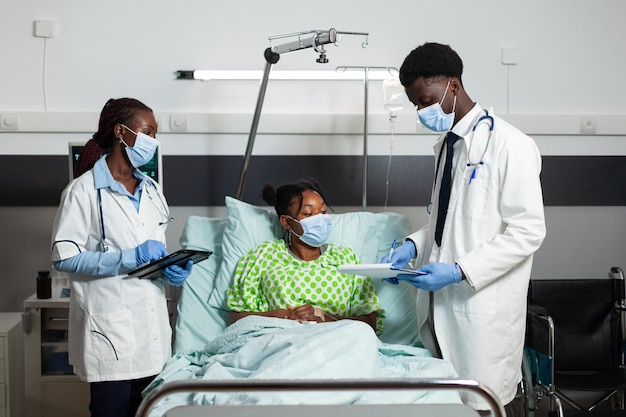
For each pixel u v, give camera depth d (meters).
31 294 3.42
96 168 2.28
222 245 2.88
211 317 2.78
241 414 1.73
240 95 3.35
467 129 2.37
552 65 3.38
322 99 3.37
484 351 2.32
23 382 3.13
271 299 2.68
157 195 2.45
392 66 3.37
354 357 2.08
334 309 2.67
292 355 2.06
